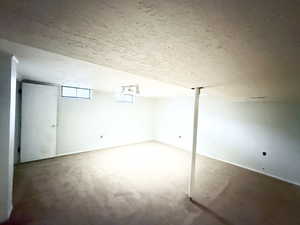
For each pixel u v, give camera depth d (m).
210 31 0.82
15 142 3.61
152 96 6.56
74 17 0.76
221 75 1.72
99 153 4.92
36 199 2.40
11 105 1.89
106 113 5.49
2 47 1.57
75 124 4.71
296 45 0.91
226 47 1.01
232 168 4.13
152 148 5.78
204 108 5.20
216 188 3.03
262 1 0.56
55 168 3.60
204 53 1.13
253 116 4.06
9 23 0.84
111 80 3.22
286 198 2.74
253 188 3.07
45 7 0.68
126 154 4.95
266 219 2.19
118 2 0.62
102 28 0.86
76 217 2.06
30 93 3.71
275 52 1.04
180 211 2.29
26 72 2.76
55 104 4.16
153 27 0.81
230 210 2.36
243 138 4.24
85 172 3.49
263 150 3.87
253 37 0.85
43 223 1.92
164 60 1.35
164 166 4.06
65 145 4.53
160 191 2.83
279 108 3.63
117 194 2.67
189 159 4.67
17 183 2.85
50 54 1.74
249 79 1.82
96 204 2.36
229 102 4.55
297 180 3.33
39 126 3.90
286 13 0.62
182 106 5.95
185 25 0.77
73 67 2.26
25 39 1.04
